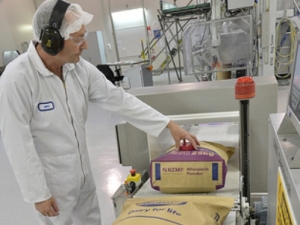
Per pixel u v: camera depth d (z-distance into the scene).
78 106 1.21
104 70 5.54
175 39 7.25
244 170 1.03
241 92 0.91
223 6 3.53
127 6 8.66
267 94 1.28
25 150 1.01
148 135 1.28
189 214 0.77
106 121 4.34
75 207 1.42
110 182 2.45
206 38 3.11
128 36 8.95
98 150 3.21
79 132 1.23
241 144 1.00
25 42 8.18
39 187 1.04
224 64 3.15
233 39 3.02
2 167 2.98
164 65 8.09
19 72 1.02
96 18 8.95
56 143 1.15
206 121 1.22
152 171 1.03
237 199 0.94
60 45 0.98
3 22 7.39
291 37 4.18
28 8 8.58
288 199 0.58
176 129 1.15
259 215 1.17
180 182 1.00
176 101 1.35
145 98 1.37
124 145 1.35
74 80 1.20
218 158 0.98
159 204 0.84
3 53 6.76
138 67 5.70
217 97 1.30
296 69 0.68
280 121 0.83
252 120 1.34
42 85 1.08
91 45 8.31
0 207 2.25
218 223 0.79
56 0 0.98
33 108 1.08
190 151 1.04
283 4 4.34
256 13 3.55
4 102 0.98
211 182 0.97
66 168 1.18
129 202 0.92
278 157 0.72
